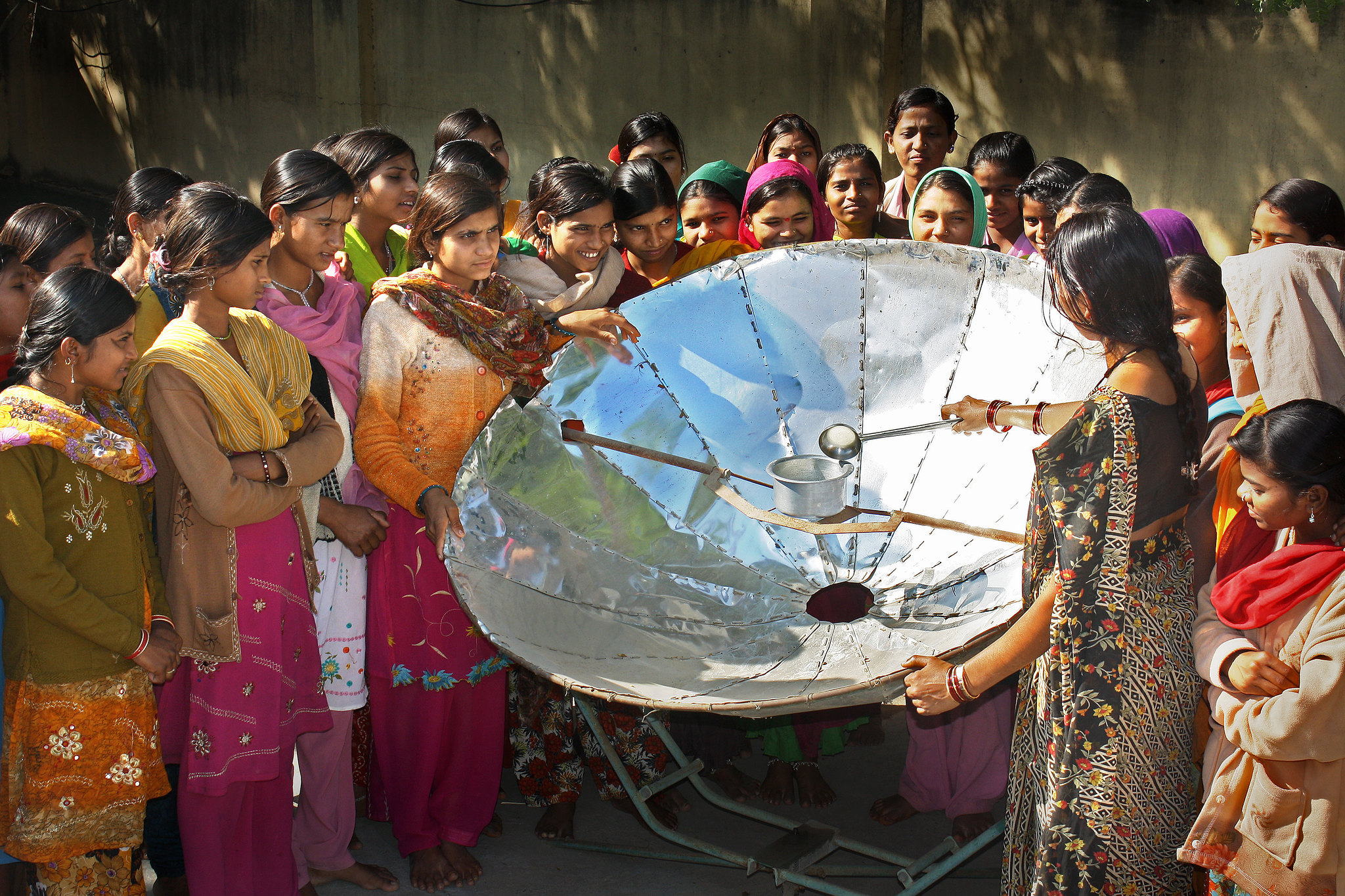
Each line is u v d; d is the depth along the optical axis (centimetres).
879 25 912
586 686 224
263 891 275
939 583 270
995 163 434
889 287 292
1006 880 243
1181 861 222
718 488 271
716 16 995
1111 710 214
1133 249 209
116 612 233
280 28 1249
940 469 292
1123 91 806
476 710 302
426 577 292
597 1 1053
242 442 251
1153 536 215
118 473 231
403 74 1184
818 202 437
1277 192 305
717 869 315
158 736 252
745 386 304
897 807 335
